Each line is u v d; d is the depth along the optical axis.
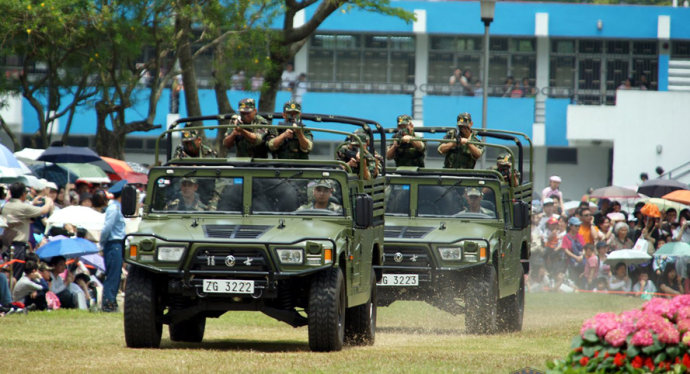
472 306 44.44
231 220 36.69
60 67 88.44
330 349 34.47
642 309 26.31
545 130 136.62
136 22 78.38
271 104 87.94
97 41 81.62
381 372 28.98
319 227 35.97
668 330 24.98
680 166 130.88
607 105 135.25
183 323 39.47
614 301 65.94
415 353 34.47
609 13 137.88
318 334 34.12
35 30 79.69
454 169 49.38
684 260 69.06
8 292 48.34
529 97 137.38
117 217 51.78
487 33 80.94
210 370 28.98
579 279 73.06
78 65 87.00
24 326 43.28
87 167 74.25
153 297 35.06
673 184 85.50
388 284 44.75
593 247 73.12
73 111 88.31
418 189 48.38
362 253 38.44
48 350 34.19
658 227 72.69
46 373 28.28
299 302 36.16
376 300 42.38
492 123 136.75
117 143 87.12
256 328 47.41
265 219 36.81
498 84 140.12
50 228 58.03
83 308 54.00
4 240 51.59
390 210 48.19
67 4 78.12
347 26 135.88
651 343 25.06
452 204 48.22
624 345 25.69
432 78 139.12
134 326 34.94
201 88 129.25
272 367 29.75
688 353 24.81
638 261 69.88
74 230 58.25
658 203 87.31
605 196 87.06
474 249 44.56
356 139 39.59
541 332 46.50
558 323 53.38
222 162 37.88
